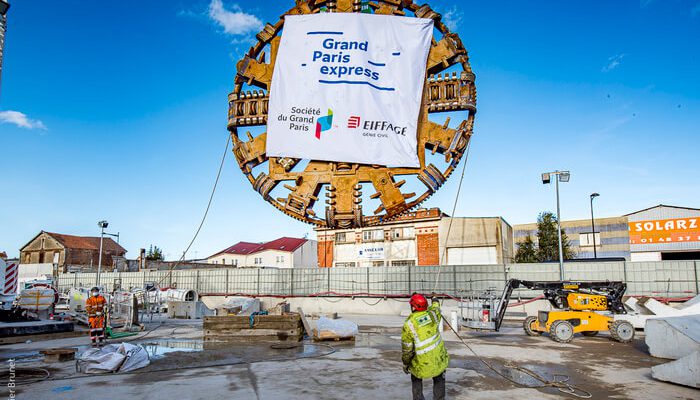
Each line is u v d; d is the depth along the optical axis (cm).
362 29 1414
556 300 1541
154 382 800
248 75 1472
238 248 6938
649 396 716
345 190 1377
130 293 2206
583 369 937
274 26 1476
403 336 586
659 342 1077
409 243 3947
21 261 6425
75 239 6538
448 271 2436
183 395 709
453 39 1407
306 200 1386
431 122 1379
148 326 1856
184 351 1152
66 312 2238
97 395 710
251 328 1351
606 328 1411
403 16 1424
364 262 4125
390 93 1380
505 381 817
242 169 1454
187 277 3073
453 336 1520
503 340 1412
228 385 776
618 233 4844
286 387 762
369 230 4159
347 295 2591
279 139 1394
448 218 3831
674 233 4572
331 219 1370
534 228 5244
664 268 2088
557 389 758
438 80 1400
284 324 1347
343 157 1365
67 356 1020
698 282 2025
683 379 784
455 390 750
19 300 1856
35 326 1448
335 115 1384
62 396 704
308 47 1422
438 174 1328
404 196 1344
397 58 1395
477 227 3731
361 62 1397
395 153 1355
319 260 4341
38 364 980
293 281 2759
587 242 4984
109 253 6619
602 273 2183
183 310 2362
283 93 1411
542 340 1411
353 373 877
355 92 1386
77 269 5484
